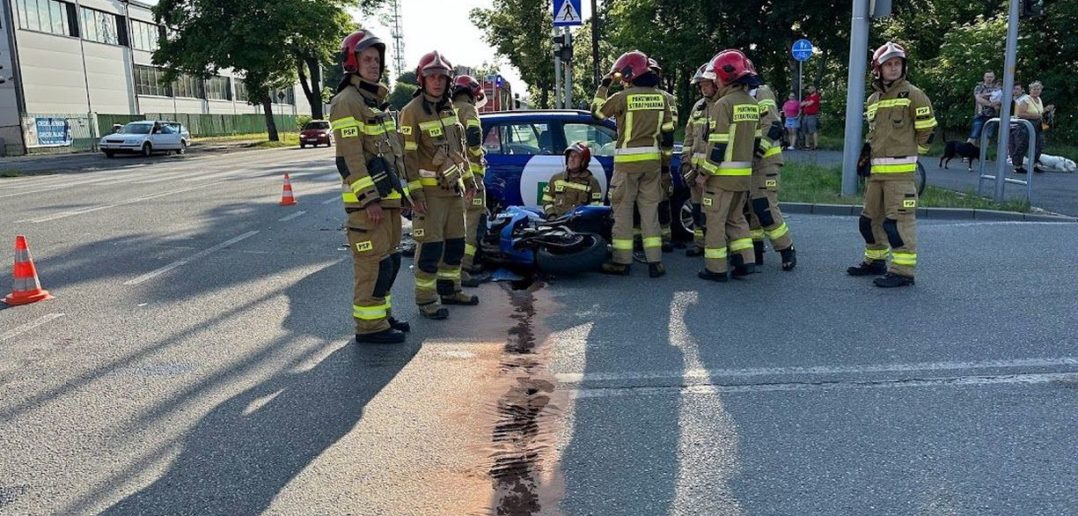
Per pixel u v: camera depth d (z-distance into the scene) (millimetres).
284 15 39938
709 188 7289
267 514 3320
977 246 8766
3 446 4023
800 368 4941
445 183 6105
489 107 27156
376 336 5617
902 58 6797
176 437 4086
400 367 5109
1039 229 9836
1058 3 22328
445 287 6652
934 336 5543
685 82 40312
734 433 4012
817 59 30609
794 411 4273
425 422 4227
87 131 40500
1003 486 3430
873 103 7059
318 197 14633
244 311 6559
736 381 4738
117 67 46688
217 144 46906
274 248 9375
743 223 7438
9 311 6664
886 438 3922
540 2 32562
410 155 6086
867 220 7391
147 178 20062
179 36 41062
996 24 23578
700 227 8508
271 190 16062
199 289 7352
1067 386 4559
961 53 23766
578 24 16016
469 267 7527
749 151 7172
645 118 7328
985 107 16641
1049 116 18719
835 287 7086
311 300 6906
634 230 8719
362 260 5484
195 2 40031
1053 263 7789
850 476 3545
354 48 5285
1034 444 3828
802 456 3748
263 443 3998
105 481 3637
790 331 5738
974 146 16938
